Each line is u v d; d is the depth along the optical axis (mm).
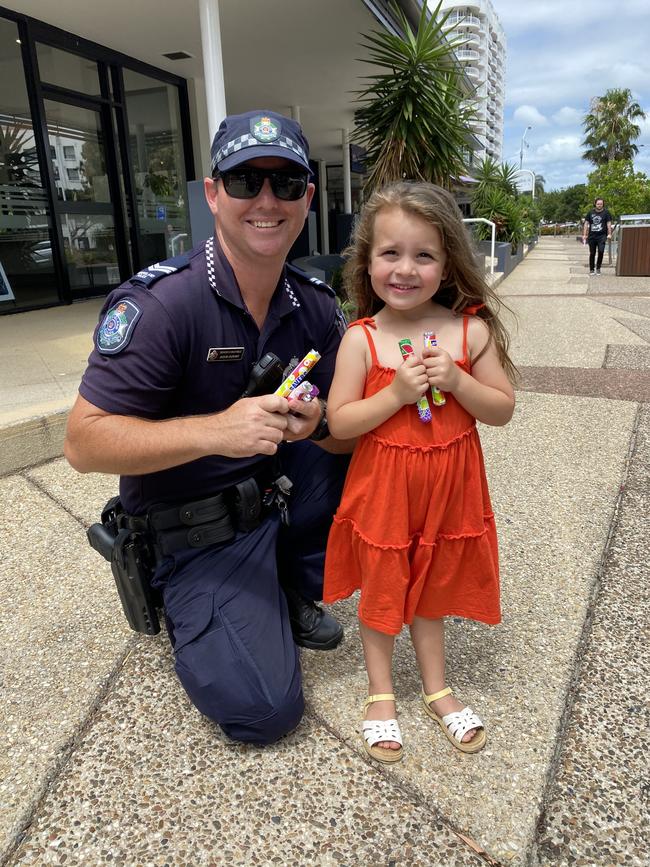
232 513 1690
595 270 14203
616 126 49500
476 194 15477
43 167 7117
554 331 6809
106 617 2055
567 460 3279
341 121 12844
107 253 8289
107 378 1458
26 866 1253
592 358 5535
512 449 3449
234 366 1623
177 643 1560
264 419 1410
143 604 1701
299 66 8984
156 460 1438
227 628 1538
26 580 2260
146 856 1275
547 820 1354
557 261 19266
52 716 1644
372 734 1519
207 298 1535
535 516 2689
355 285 1681
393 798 1403
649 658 1837
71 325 5992
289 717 1496
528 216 24797
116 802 1395
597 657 1847
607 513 2699
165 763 1496
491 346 1581
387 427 1485
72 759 1510
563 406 4188
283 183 1449
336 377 1593
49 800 1400
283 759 1507
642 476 3061
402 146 5973
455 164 6398
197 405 1655
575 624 1994
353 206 16953
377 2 6801
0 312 6664
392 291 1487
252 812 1370
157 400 1532
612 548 2426
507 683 1748
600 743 1547
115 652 1890
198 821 1351
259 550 1702
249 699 1449
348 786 1434
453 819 1354
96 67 7766
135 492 1688
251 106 11445
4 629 1999
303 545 1901
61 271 7469
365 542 1528
